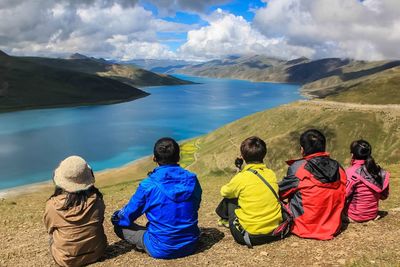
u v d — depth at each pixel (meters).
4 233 3.49
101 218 2.19
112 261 2.26
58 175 2.11
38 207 5.59
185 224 2.14
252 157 2.27
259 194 2.22
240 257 2.19
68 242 2.09
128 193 7.14
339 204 2.31
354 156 2.63
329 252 2.15
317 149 2.26
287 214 2.33
